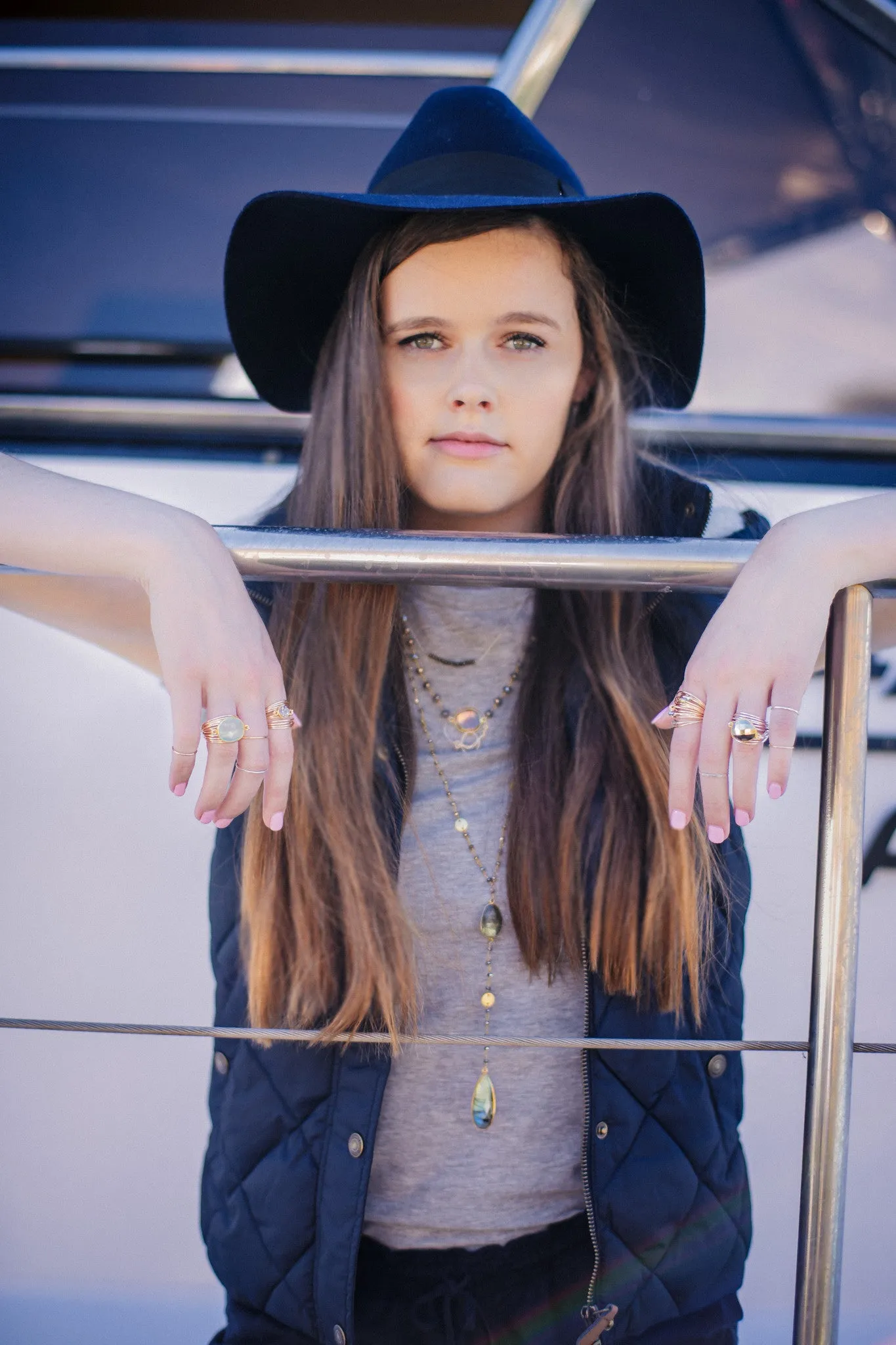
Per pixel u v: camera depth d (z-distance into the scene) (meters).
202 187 1.78
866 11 1.77
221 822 0.73
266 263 1.05
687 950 0.91
